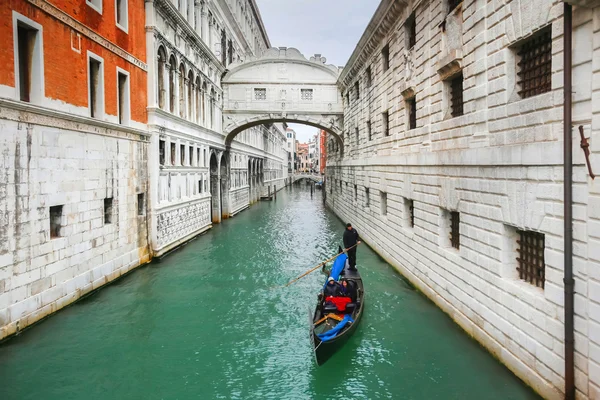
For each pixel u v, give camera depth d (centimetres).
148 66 1599
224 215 3081
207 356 898
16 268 916
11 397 736
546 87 682
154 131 1617
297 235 2353
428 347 884
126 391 764
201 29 2312
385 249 1669
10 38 888
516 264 768
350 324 922
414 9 1265
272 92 2873
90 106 1218
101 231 1272
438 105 1090
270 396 750
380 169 1738
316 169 13688
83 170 1164
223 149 2884
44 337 955
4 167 874
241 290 1333
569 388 593
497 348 793
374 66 1872
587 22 559
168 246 1805
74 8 1120
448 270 1023
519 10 708
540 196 662
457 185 957
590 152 556
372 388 760
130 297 1245
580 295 581
